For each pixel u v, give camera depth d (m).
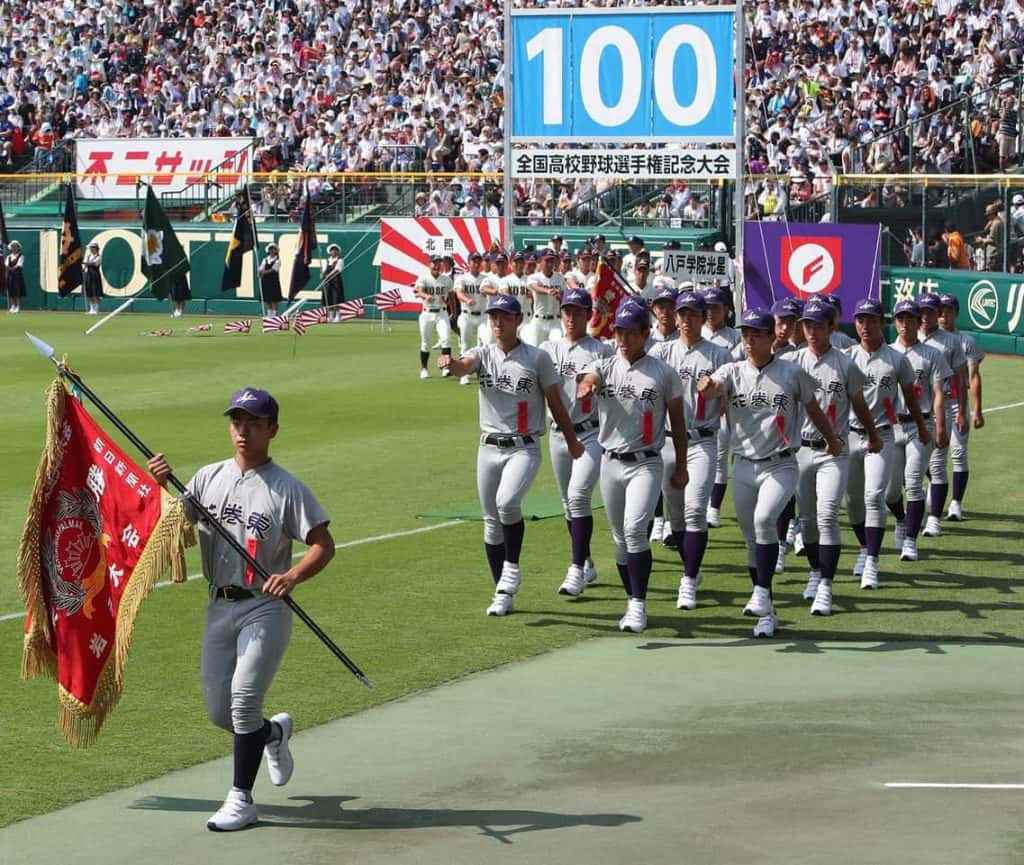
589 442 16.17
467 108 55.53
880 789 10.20
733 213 45.66
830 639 14.59
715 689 12.82
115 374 36.41
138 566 9.65
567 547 18.83
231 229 54.75
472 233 48.28
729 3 45.94
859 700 12.45
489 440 15.39
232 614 9.84
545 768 10.74
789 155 48.06
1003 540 19.34
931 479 19.69
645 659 13.82
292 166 58.19
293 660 13.70
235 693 9.67
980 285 40.16
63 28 66.19
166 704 12.40
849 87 50.19
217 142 57.50
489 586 16.67
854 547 19.08
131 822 9.73
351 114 57.69
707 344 16.17
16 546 18.53
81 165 59.06
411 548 18.53
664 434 15.24
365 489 22.33
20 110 63.88
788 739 11.37
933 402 18.47
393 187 53.06
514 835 9.42
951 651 14.12
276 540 9.87
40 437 26.97
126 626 9.62
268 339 45.56
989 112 44.28
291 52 61.41
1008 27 49.34
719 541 19.31
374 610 15.61
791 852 9.05
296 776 10.63
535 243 47.59
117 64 64.50
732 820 9.62
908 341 18.50
